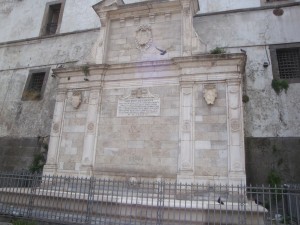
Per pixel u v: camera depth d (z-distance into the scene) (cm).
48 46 2420
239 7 1980
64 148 1553
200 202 1123
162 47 1566
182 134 1357
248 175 1573
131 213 1019
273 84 1709
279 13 1866
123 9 1667
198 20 2028
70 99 1627
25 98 2288
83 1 2466
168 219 974
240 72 1362
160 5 1602
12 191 1221
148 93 1484
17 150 2125
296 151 1551
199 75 1409
